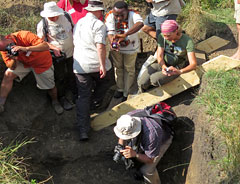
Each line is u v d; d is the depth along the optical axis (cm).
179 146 481
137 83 570
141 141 431
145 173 462
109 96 575
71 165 512
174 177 470
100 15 474
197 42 606
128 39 509
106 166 517
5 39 436
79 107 496
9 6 650
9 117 493
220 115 437
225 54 561
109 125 529
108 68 499
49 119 529
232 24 614
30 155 489
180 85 510
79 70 479
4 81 476
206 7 675
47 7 461
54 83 508
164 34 454
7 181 384
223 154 400
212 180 387
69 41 497
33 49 441
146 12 679
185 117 487
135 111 462
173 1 500
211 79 484
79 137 516
